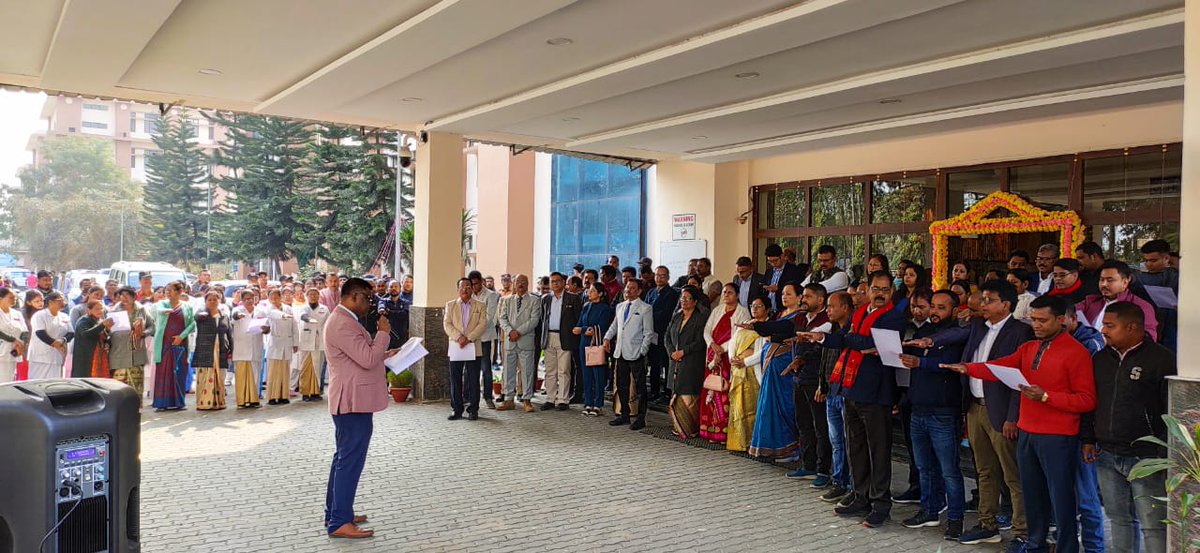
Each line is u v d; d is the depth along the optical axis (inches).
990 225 396.2
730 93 328.5
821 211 486.6
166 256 1569.9
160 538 203.3
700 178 528.7
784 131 400.2
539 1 215.2
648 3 224.1
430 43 254.1
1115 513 165.3
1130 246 350.9
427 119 402.3
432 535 208.8
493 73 306.3
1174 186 336.5
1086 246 258.4
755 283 383.2
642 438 330.3
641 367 349.4
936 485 220.4
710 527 217.9
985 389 195.5
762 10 228.7
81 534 125.6
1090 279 254.1
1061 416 173.2
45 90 344.8
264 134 1221.7
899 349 203.3
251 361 387.9
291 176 1238.9
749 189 524.7
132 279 750.5
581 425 356.8
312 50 284.8
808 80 304.7
